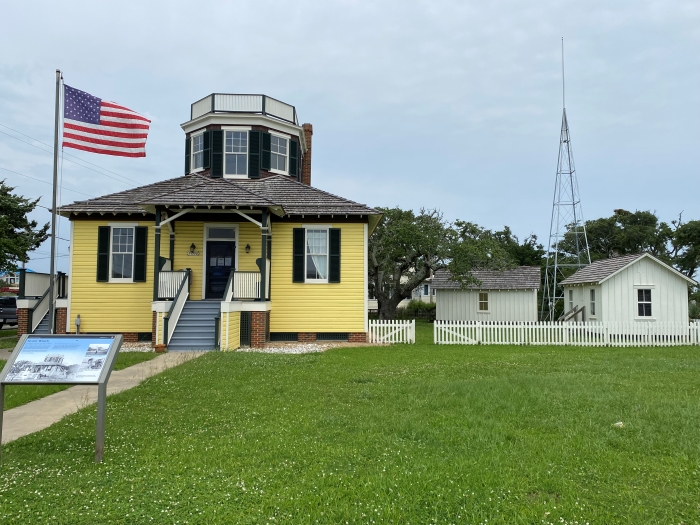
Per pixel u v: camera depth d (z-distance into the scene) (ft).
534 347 59.62
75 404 27.84
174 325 53.26
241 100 70.49
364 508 14.16
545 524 13.30
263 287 56.70
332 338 62.39
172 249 61.93
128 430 21.97
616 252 175.73
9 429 22.85
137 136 54.29
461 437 20.56
